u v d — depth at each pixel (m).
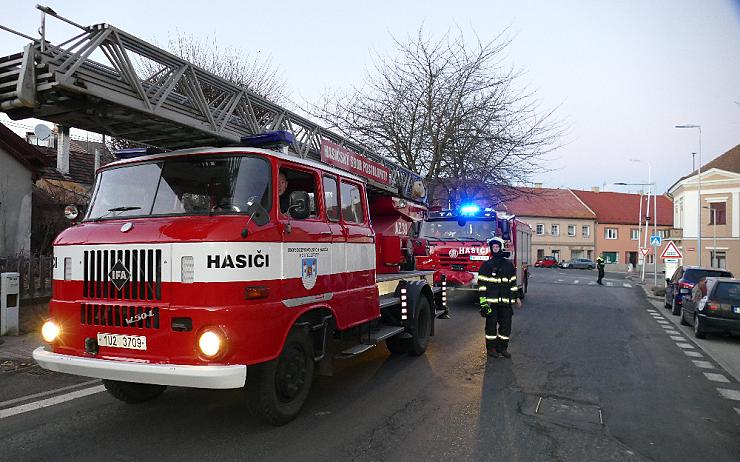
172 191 4.68
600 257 29.64
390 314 7.48
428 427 4.84
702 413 5.52
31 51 5.18
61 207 16.86
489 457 4.20
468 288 13.75
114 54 5.79
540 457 4.22
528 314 13.70
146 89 6.28
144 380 4.02
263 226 4.39
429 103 18.98
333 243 5.47
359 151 10.72
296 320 4.81
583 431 4.84
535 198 64.38
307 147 9.02
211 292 4.02
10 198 14.32
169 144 7.59
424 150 19.75
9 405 5.32
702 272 15.09
